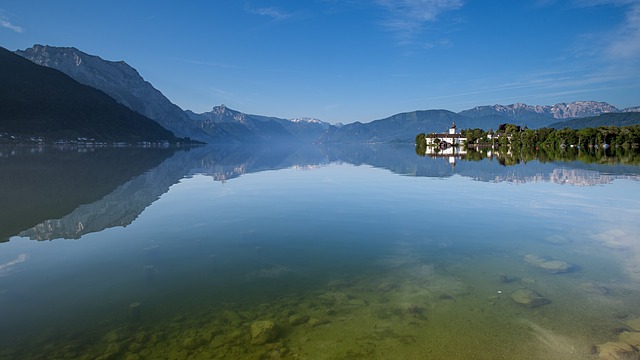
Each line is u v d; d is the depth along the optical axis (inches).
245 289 542.3
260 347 394.0
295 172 2497.5
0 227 909.8
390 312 467.8
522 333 415.2
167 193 1466.5
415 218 986.7
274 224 929.5
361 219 979.9
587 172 2095.2
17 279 582.9
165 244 761.6
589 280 557.0
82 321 454.0
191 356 378.6
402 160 3806.6
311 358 373.1
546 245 730.2
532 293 500.1
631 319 441.4
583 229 848.9
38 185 1668.3
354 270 611.2
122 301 506.0
